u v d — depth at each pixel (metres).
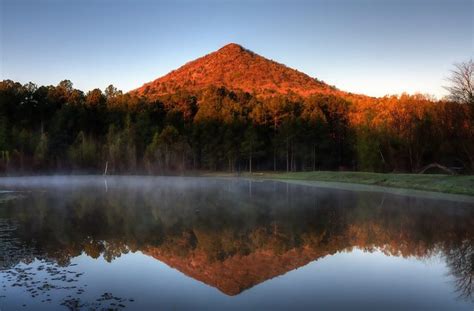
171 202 34.09
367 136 69.50
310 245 17.97
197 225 22.83
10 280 12.74
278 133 97.94
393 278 13.24
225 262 15.27
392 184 48.66
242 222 23.92
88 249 17.03
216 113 101.38
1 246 17.41
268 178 74.62
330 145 96.12
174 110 111.88
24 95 112.69
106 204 32.59
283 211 28.44
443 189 40.03
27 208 30.02
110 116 110.25
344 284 12.68
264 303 11.10
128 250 16.95
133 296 11.53
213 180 70.25
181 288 12.24
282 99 109.38
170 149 90.06
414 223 22.94
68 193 43.16
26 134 91.69
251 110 111.44
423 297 11.52
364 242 18.44
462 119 54.25
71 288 12.10
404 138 65.12
